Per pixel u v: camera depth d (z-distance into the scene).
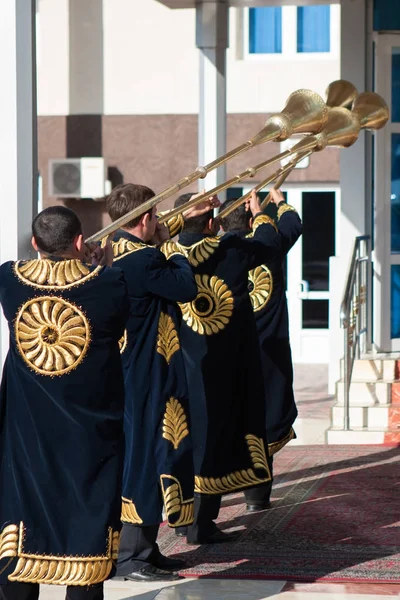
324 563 8.75
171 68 25.38
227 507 10.85
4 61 8.95
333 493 11.37
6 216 8.98
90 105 25.66
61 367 6.55
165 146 25.47
